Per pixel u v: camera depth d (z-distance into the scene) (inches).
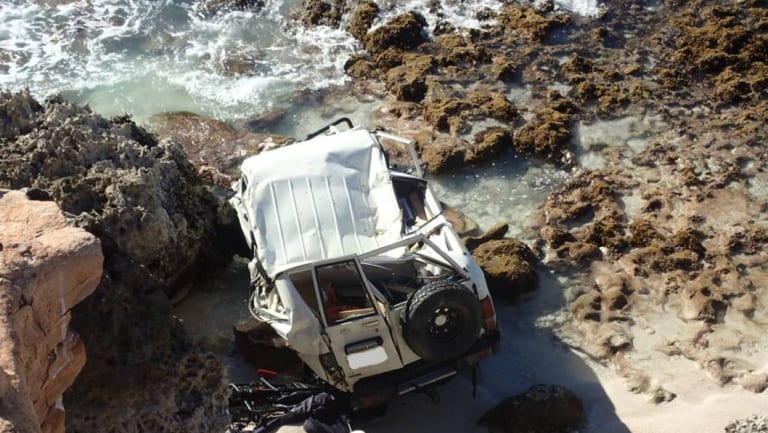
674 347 354.9
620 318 368.8
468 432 321.4
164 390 246.5
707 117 478.9
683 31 540.1
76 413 233.3
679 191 431.8
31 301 187.8
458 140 465.1
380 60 527.2
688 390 336.8
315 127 490.0
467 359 319.6
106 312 244.7
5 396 167.0
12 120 368.2
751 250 398.6
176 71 537.0
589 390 338.3
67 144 355.9
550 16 555.2
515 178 449.7
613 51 528.1
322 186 350.0
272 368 344.8
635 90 494.0
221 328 371.2
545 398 318.0
